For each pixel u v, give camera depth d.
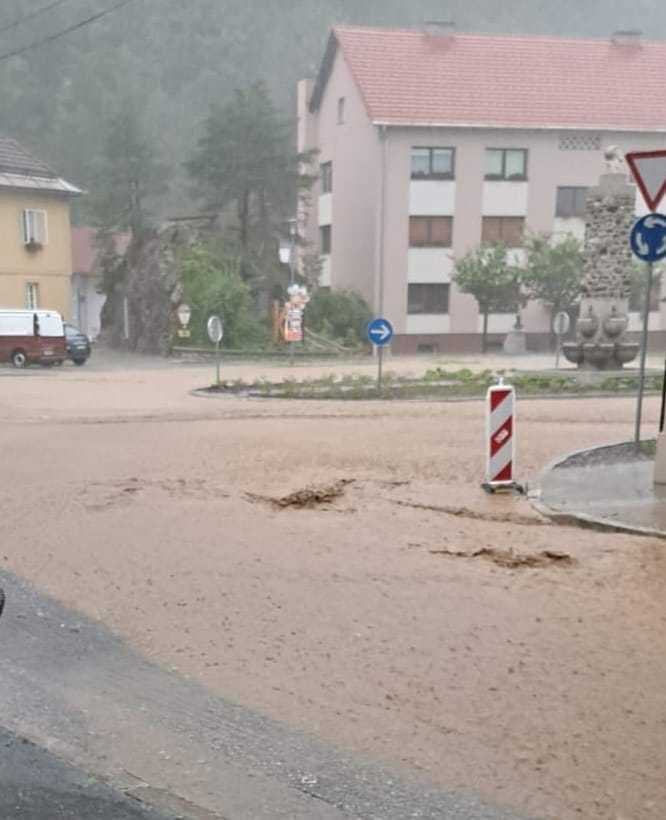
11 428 16.11
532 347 47.53
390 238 45.75
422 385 23.45
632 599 6.11
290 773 3.89
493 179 46.41
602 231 26.41
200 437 14.58
